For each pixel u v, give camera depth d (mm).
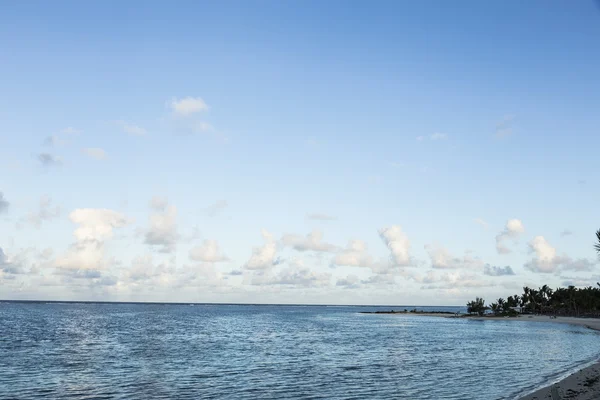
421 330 137000
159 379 47531
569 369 53312
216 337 102438
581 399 32406
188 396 39469
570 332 126812
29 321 158125
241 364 58844
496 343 91312
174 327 137750
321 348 79812
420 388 42312
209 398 38688
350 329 138625
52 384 44469
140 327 136250
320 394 40094
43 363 58438
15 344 81625
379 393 40312
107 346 80688
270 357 66250
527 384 43469
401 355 69500
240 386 43781
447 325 170750
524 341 96250
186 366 56906
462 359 64438
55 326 134125
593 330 136250
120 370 53469
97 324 148125
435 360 63344
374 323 183625
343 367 56312
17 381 45750
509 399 36344
